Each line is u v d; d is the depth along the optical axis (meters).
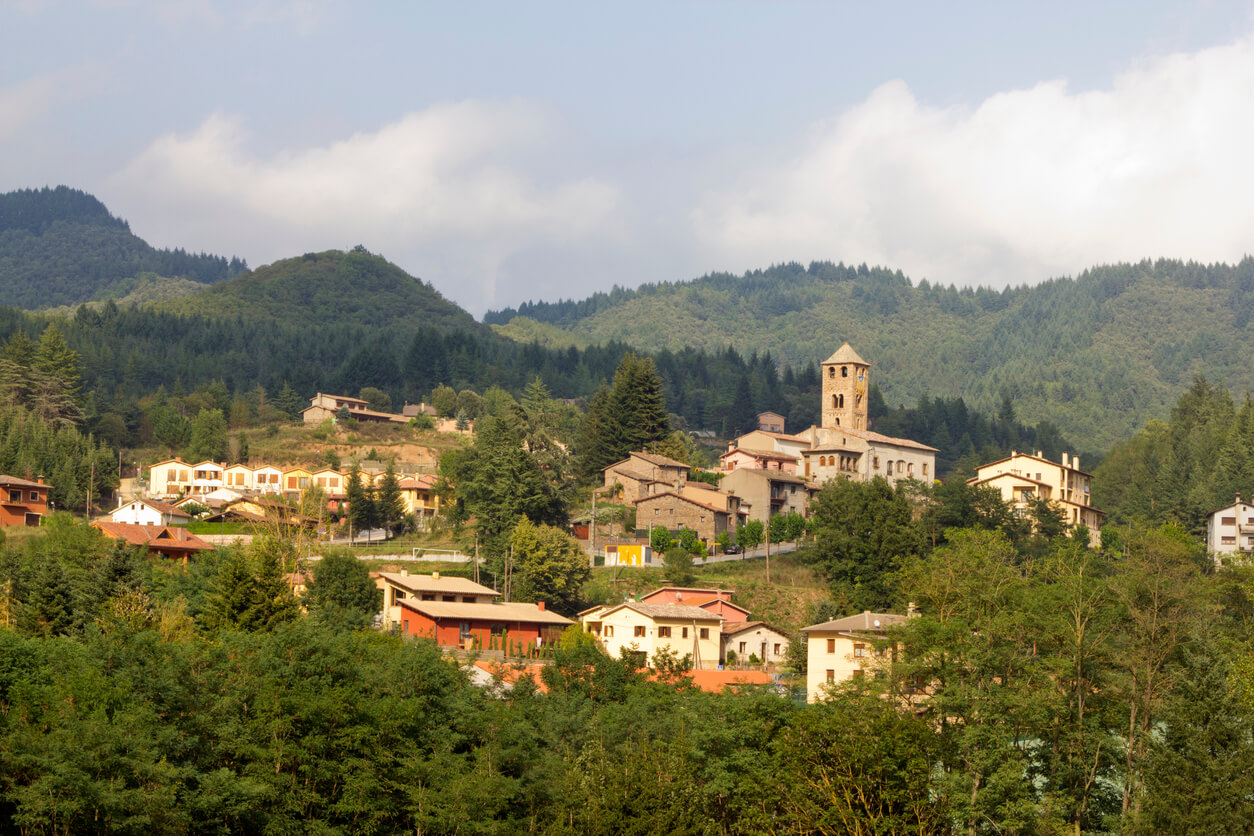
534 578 117.06
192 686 60.12
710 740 61.81
